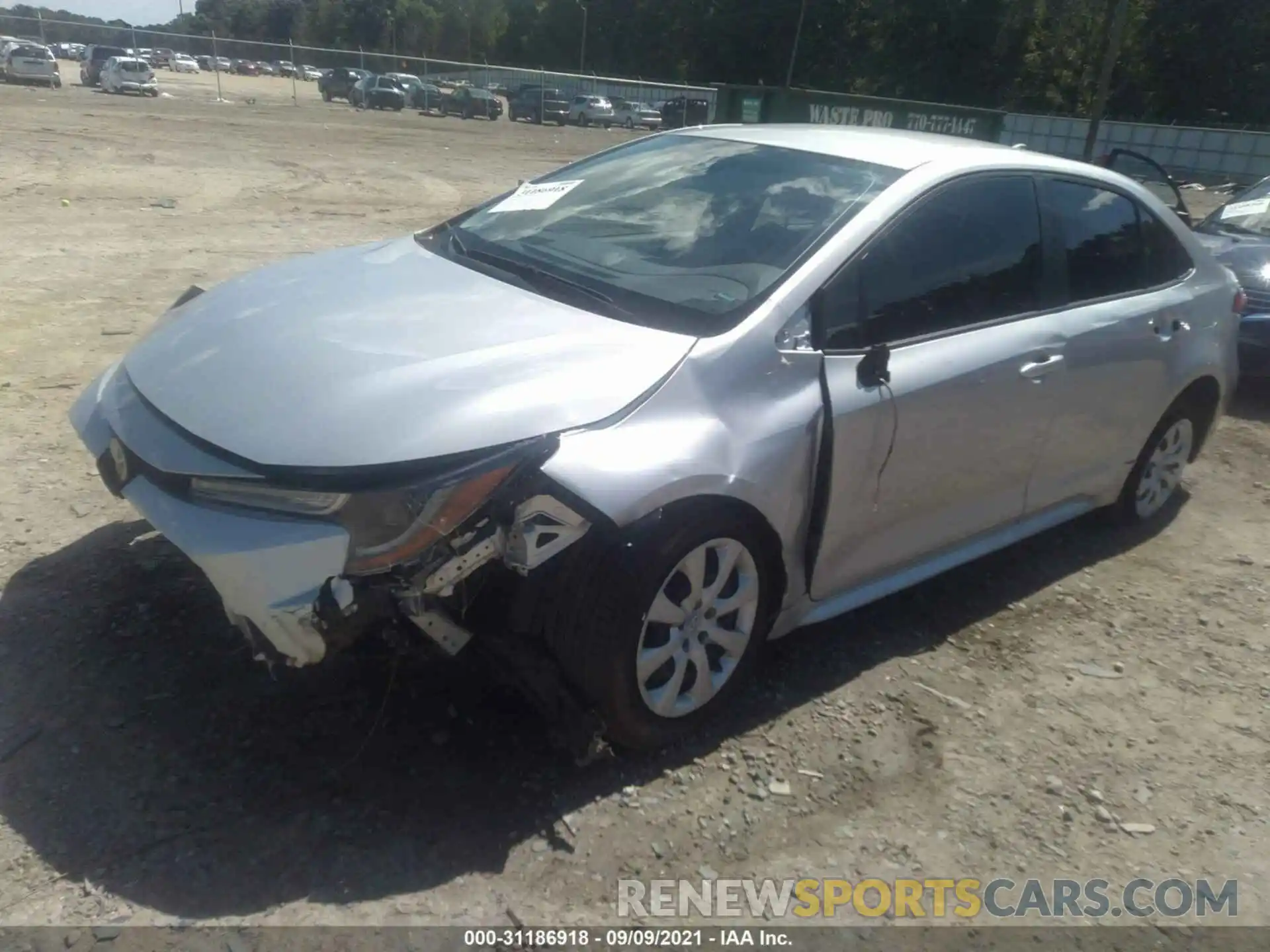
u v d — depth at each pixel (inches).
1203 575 187.2
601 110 1681.8
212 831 105.8
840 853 113.0
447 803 112.4
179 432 112.7
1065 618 167.0
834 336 132.0
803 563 133.3
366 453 103.7
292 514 103.5
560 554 112.6
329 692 126.8
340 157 743.1
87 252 354.0
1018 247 157.3
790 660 146.3
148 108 1106.7
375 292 135.3
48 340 251.1
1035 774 128.9
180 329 132.4
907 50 2226.9
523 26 3511.3
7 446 187.5
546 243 149.4
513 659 114.7
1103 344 166.6
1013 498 163.9
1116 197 177.8
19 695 122.6
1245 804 127.3
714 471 116.2
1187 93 2015.3
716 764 123.6
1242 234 306.2
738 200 148.1
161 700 123.6
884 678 144.7
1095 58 2057.1
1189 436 200.8
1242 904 111.7
